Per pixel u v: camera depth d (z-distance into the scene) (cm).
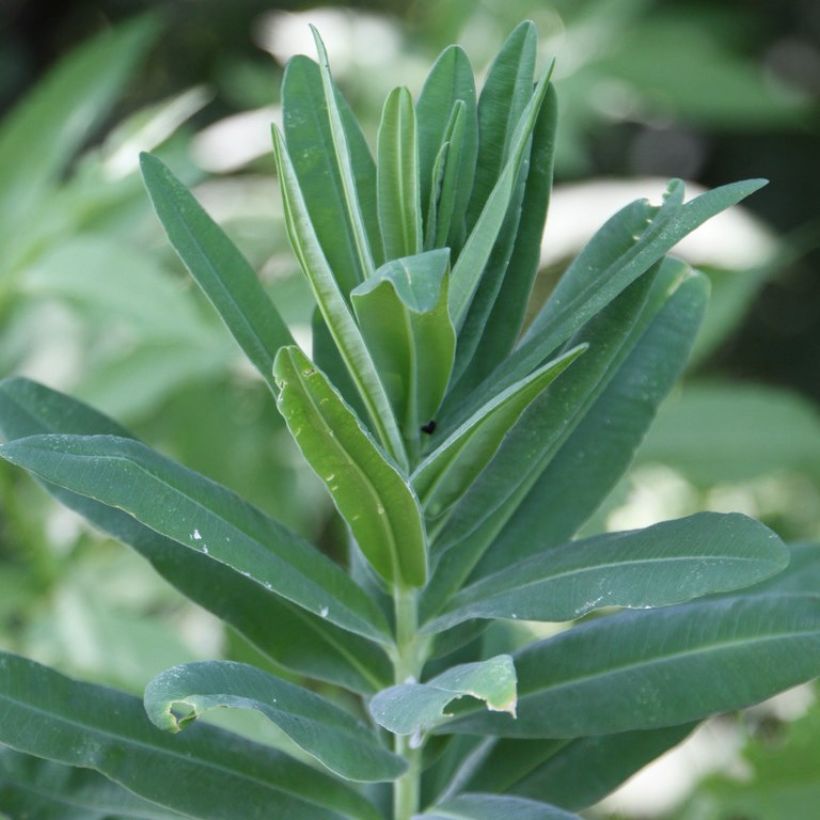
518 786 73
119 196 117
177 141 127
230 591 71
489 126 69
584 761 73
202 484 67
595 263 69
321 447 65
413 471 68
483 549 71
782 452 130
